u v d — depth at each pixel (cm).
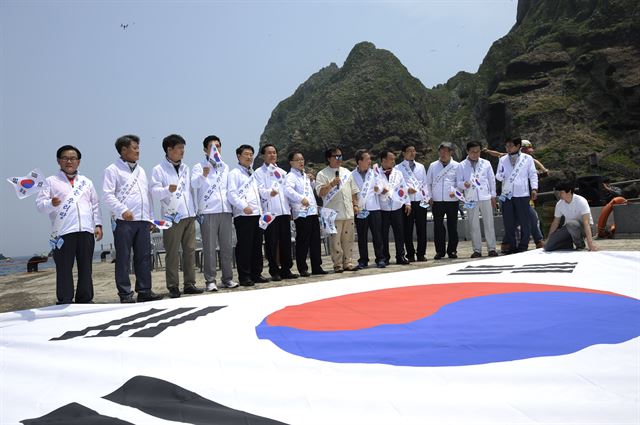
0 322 513
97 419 229
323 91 15562
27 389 283
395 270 809
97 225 639
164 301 553
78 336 396
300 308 457
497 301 422
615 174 5150
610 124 5741
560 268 607
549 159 5628
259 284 749
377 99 13400
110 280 1057
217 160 723
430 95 14662
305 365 281
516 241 941
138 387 267
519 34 9100
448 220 964
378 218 872
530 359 264
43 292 886
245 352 314
